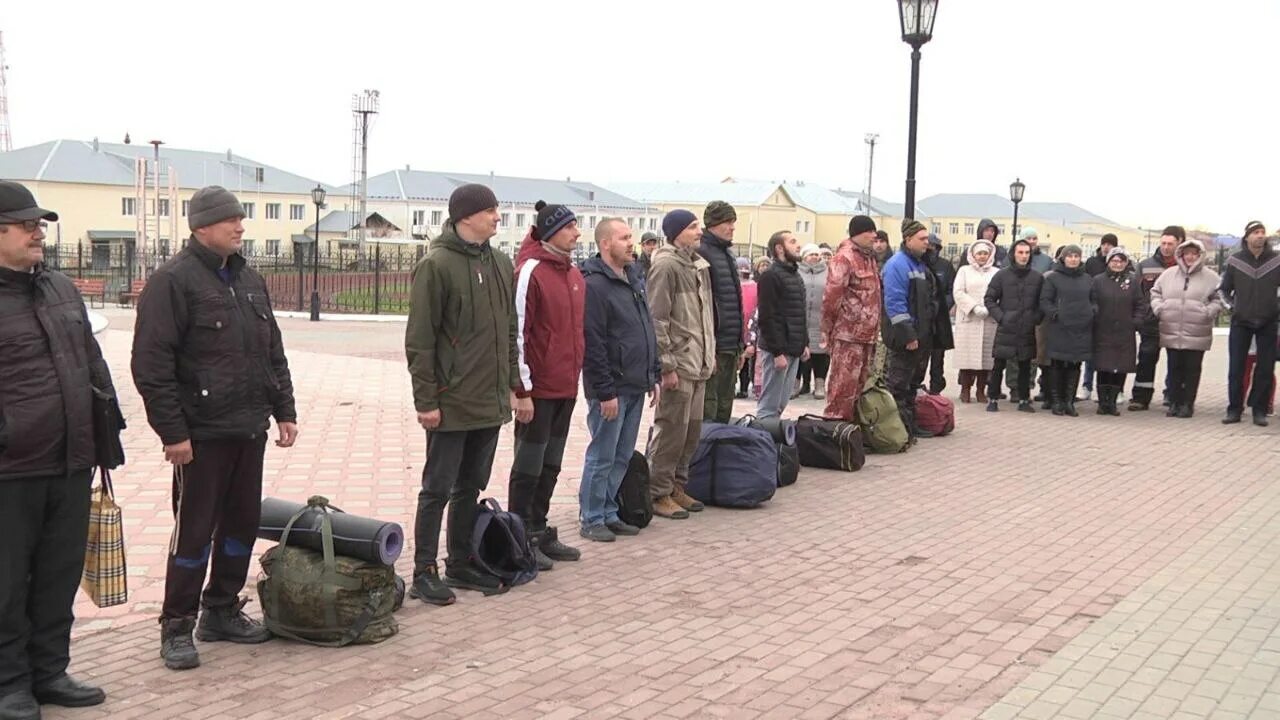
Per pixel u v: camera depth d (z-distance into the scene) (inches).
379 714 173.9
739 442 322.0
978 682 189.5
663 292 295.7
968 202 4104.3
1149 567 263.1
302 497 334.0
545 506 267.7
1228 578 253.9
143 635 210.5
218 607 206.7
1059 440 445.1
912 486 356.2
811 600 236.1
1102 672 194.2
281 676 190.2
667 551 275.3
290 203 2992.1
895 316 421.7
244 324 196.1
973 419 501.0
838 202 3784.5
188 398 191.6
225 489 199.9
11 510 166.1
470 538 241.4
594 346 272.8
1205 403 570.6
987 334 534.3
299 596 203.0
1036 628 218.1
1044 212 4232.3
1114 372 513.7
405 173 3169.3
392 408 521.7
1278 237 807.1
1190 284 506.6
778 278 375.2
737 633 214.7
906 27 498.0
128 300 1439.5
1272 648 206.8
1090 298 502.9
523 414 250.4
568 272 259.4
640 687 186.7
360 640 204.5
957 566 263.3
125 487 338.0
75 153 2719.0
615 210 3400.6
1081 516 315.6
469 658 199.9
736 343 342.6
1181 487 355.9
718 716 174.6
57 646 176.4
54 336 169.5
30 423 165.8
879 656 202.2
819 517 313.4
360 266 1780.3
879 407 411.8
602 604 232.5
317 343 898.7
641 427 486.9
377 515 313.3
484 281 230.2
